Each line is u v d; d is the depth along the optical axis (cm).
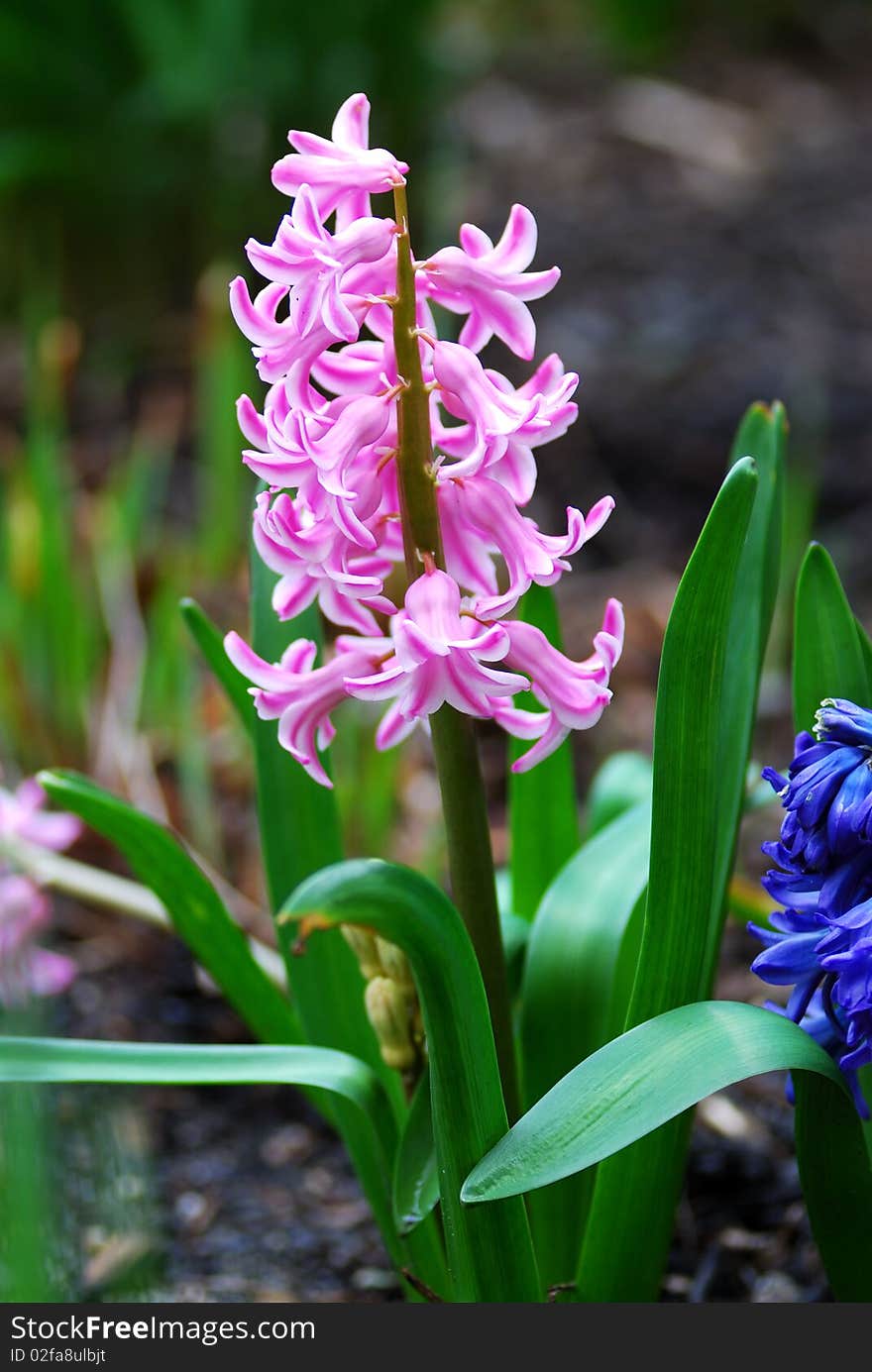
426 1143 83
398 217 77
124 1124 93
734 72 362
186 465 212
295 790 91
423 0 234
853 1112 81
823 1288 98
